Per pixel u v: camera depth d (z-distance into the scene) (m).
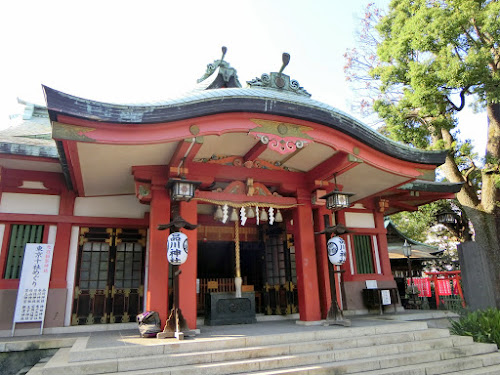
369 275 12.56
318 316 8.98
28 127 11.80
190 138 6.87
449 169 14.18
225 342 6.25
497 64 12.43
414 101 12.09
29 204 9.32
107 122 6.21
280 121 7.61
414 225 25.22
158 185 8.19
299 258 9.41
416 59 13.12
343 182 10.36
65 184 9.65
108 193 9.85
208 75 11.34
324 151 8.66
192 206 8.43
